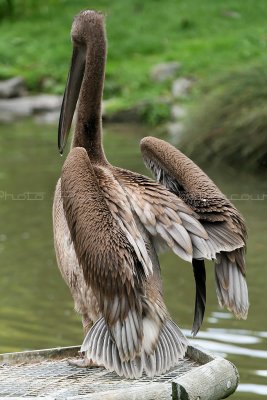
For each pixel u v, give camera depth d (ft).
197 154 61.26
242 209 50.88
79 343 34.76
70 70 26.11
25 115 79.00
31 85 85.05
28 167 59.36
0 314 37.55
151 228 21.72
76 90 26.16
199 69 80.74
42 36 95.96
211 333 35.37
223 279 22.08
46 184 55.16
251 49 83.97
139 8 101.19
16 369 23.61
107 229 21.09
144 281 21.31
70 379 22.45
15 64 89.10
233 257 22.11
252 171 59.06
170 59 84.69
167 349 20.74
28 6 104.63
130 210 21.70
